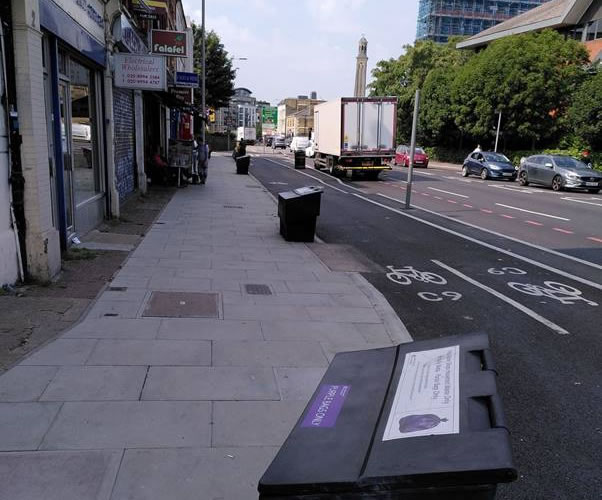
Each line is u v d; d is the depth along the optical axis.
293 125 150.38
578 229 13.89
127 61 12.50
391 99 28.12
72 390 4.10
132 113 16.84
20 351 4.75
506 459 1.41
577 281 8.62
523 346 5.80
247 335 5.54
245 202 17.50
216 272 8.24
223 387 4.31
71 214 9.45
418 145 55.22
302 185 25.27
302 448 1.69
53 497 2.88
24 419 3.66
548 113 37.75
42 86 6.99
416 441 1.57
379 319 6.40
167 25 28.69
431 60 55.78
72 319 5.64
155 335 5.34
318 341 5.52
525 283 8.45
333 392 2.02
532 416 4.27
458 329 6.31
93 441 3.44
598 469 3.55
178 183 21.59
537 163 26.36
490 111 38.62
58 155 8.52
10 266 6.54
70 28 8.87
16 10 6.40
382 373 2.09
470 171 32.75
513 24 52.94
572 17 44.94
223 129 105.81
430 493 1.47
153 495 2.95
